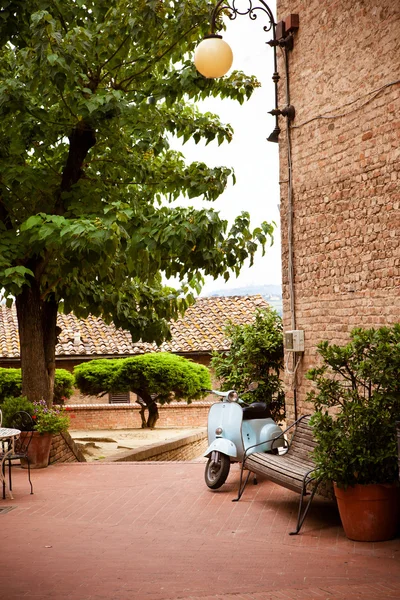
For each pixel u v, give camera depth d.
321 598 5.33
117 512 8.89
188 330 28.20
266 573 6.17
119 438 22.91
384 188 7.98
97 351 26.23
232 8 8.88
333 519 8.24
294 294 9.96
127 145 14.34
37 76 11.43
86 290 14.27
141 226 12.24
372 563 6.42
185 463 12.88
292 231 9.96
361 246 8.41
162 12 12.13
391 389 7.02
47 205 13.46
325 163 9.13
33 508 9.22
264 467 8.82
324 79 9.12
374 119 8.12
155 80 13.20
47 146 13.34
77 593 5.61
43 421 12.75
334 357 7.26
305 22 9.52
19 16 11.12
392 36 7.78
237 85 13.28
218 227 12.02
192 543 7.30
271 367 12.70
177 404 26.20
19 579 6.02
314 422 7.24
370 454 7.06
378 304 8.10
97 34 12.48
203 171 13.73
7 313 28.75
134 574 6.16
